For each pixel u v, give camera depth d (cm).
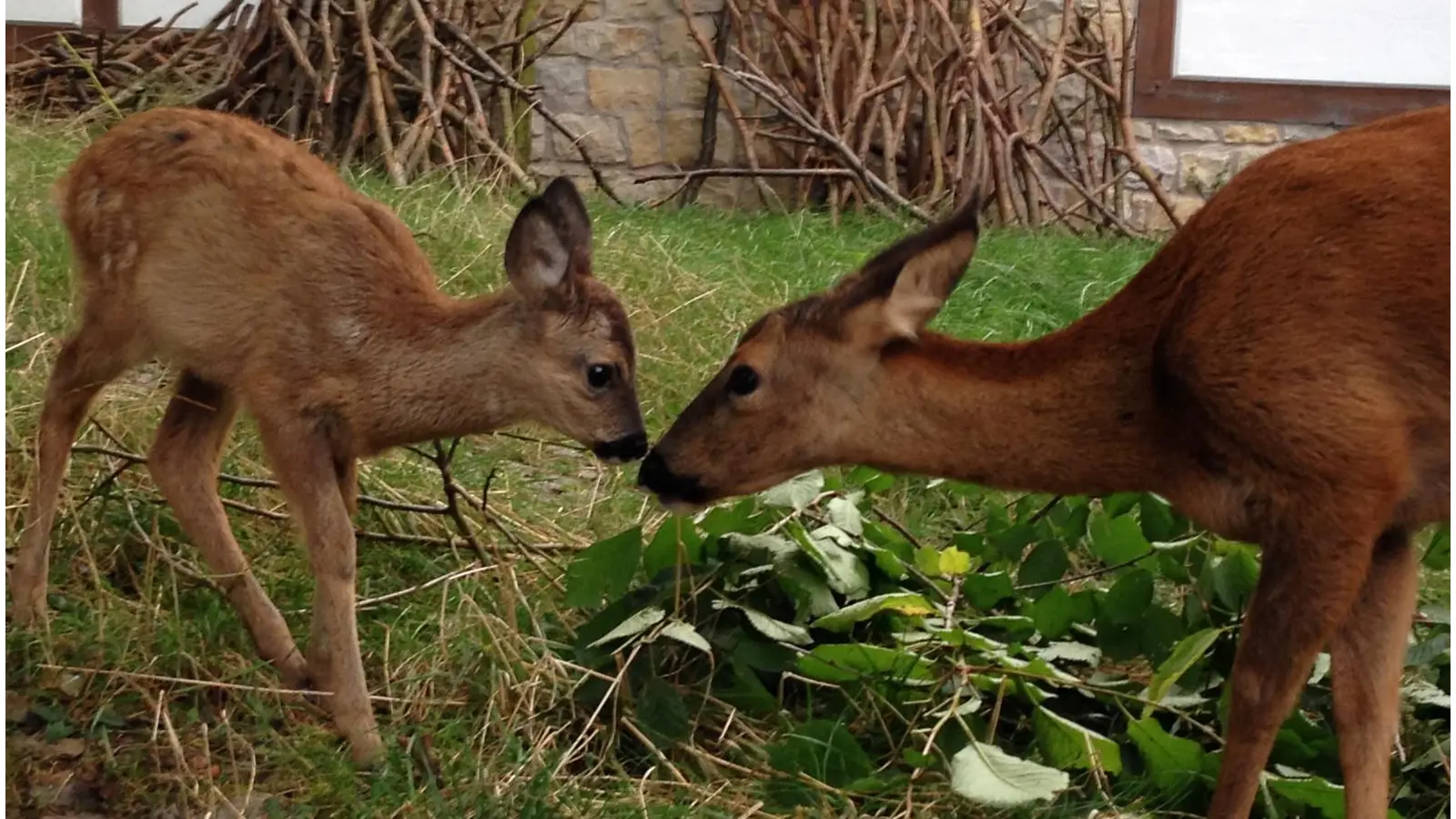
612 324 390
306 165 403
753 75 1030
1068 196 1153
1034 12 1168
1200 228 347
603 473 536
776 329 360
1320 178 335
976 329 702
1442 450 340
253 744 368
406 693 396
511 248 382
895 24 1079
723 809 368
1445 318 327
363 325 382
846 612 410
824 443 363
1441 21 1145
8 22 1019
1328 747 395
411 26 941
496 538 477
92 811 339
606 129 1124
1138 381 352
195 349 387
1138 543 457
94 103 902
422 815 343
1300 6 1145
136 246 392
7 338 509
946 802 375
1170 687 417
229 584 397
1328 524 332
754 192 1131
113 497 439
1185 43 1152
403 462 504
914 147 1098
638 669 409
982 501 549
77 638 388
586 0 1115
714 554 433
